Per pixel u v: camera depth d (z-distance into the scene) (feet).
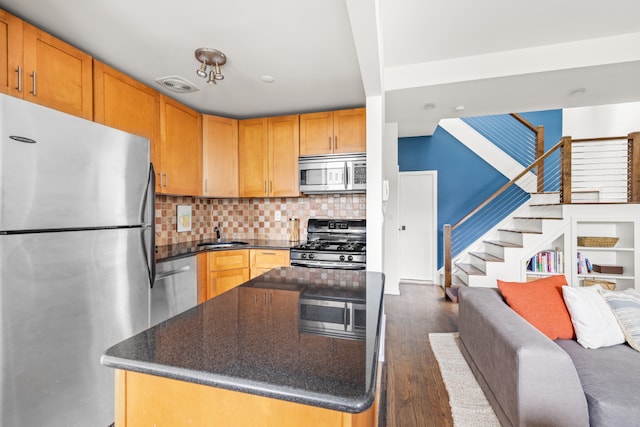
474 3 6.24
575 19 6.79
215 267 9.27
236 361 2.03
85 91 6.28
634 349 5.20
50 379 4.15
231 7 5.34
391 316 10.84
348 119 9.87
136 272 5.58
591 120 14.84
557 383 4.09
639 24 7.00
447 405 5.73
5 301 3.68
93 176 4.75
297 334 2.49
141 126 7.72
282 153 10.49
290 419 1.95
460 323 7.84
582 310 5.57
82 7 5.28
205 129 10.23
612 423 3.79
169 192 8.68
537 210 14.24
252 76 8.02
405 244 16.65
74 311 4.47
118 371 2.30
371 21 4.69
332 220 10.98
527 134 15.90
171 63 7.30
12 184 3.72
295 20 5.73
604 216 11.42
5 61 4.92
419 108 11.00
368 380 1.79
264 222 11.87
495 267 12.41
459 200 16.12
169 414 2.19
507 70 8.18
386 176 13.83
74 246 4.47
